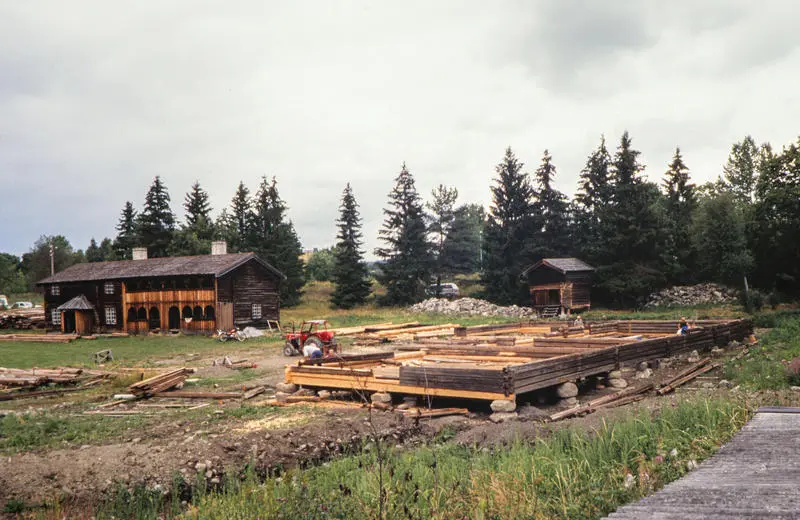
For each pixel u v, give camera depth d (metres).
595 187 59.41
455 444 9.92
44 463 9.05
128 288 42.91
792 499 4.12
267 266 43.25
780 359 15.67
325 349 24.50
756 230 35.34
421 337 31.59
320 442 10.50
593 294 53.53
